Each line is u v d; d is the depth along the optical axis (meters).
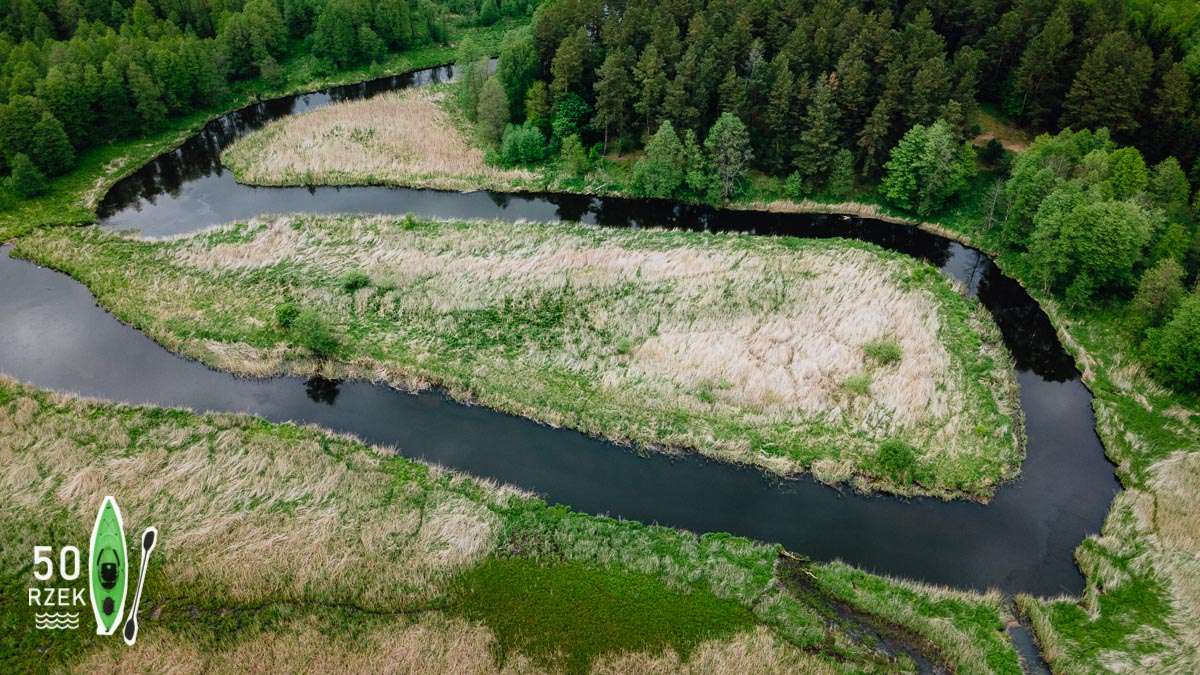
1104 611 38.22
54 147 75.38
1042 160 66.00
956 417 49.12
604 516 43.09
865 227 72.62
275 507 42.06
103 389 51.00
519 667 34.97
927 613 38.00
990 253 68.00
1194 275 57.22
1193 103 67.56
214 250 64.88
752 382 51.41
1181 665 35.25
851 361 53.41
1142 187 61.62
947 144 68.50
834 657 35.88
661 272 63.31
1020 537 42.69
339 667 34.59
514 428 49.03
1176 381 51.03
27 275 62.16
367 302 58.66
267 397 51.06
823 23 76.50
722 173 73.88
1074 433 49.66
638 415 49.19
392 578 38.53
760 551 41.00
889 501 44.53
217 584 37.84
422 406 50.56
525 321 57.69
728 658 35.62
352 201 75.88
